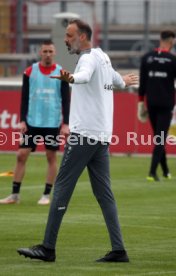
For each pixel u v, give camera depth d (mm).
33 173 41406
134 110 49656
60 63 45000
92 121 20578
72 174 20641
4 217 27953
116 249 20891
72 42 20578
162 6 108312
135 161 47781
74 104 20688
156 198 33094
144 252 22250
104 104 20719
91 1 89438
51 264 20500
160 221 27469
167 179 39531
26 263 20594
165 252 22281
